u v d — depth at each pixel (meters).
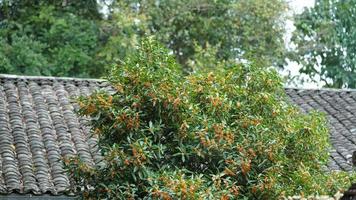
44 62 24.50
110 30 25.58
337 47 28.17
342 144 16.70
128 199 11.12
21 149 14.89
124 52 24.52
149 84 11.52
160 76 11.59
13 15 26.17
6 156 14.60
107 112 11.48
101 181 11.41
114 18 25.52
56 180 14.10
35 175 14.20
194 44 26.44
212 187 11.04
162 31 26.17
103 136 11.58
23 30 25.50
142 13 26.31
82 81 17.64
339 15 28.45
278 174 11.59
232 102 12.05
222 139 11.52
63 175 14.24
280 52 26.89
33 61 24.34
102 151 11.52
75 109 16.53
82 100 11.66
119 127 11.38
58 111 16.44
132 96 11.53
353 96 19.12
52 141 15.30
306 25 27.84
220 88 12.16
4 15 26.16
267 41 26.88
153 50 11.85
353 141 16.88
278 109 12.25
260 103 12.16
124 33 25.31
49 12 25.59
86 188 11.52
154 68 11.73
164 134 11.60
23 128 15.66
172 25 26.61
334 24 28.39
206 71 12.47
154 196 10.89
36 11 26.02
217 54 26.77
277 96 12.65
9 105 16.44
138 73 11.55
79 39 25.25
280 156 11.79
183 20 26.62
